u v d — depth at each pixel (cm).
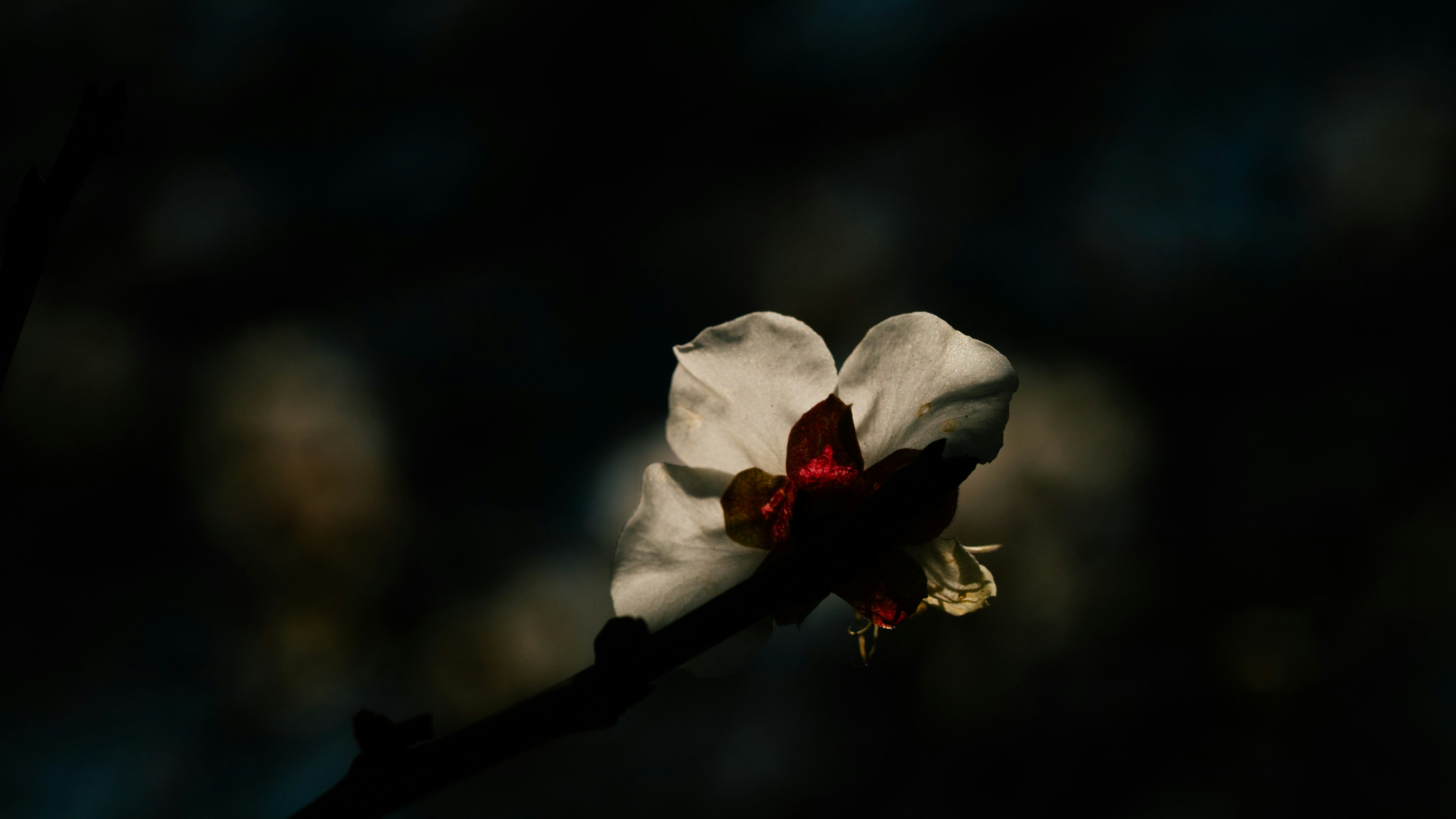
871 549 26
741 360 27
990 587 27
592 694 25
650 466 27
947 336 27
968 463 26
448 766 25
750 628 27
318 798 25
